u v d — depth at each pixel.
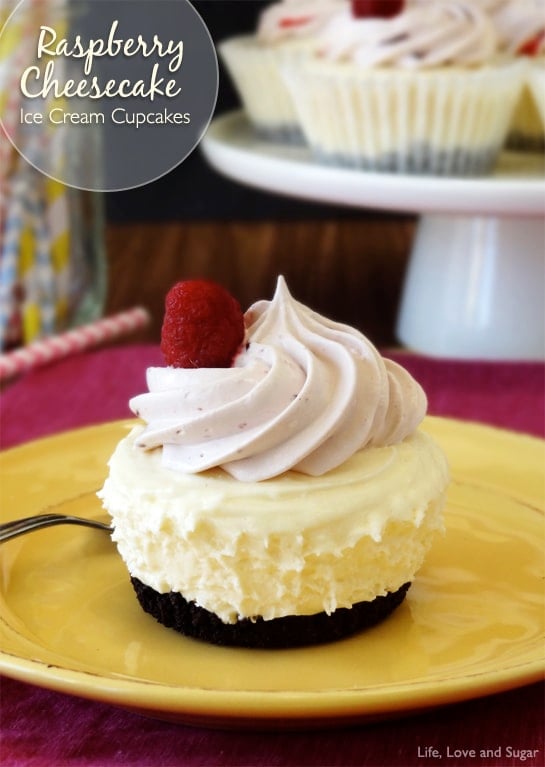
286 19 0.61
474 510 0.34
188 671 0.28
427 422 0.38
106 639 0.29
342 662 0.29
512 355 0.50
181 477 0.29
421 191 0.46
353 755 0.27
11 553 0.33
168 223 0.71
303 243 0.67
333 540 0.29
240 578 0.29
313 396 0.29
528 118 0.57
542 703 0.28
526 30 0.57
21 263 0.52
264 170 0.49
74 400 0.44
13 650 0.28
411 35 0.51
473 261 0.50
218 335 0.30
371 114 0.51
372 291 0.59
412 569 0.30
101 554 0.33
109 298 0.57
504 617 0.30
